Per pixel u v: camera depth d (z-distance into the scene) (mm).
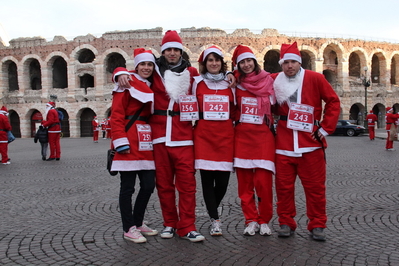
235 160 6637
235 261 5363
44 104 49000
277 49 47406
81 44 47469
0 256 5641
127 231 6395
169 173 6656
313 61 48781
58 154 19250
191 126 6746
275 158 6609
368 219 7453
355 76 54594
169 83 6453
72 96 47656
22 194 10469
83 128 50062
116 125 6285
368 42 51062
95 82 47281
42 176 13750
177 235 6695
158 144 6617
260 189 6516
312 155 6352
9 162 18203
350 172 13688
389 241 6125
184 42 45812
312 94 6504
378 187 10797
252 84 6641
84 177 13383
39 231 6922
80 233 6781
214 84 6691
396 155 19344
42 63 48875
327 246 5945
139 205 6676
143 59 6430
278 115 6832
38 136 19156
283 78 6562
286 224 6477
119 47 46219
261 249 5852
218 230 6598
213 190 6773
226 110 6586
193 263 5309
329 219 7500
